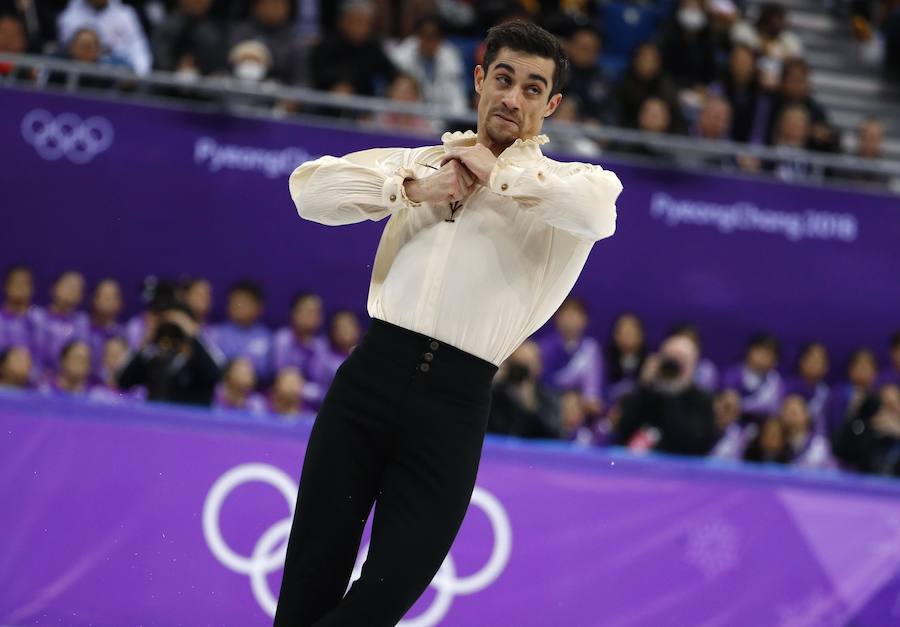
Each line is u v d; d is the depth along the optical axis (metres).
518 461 23.67
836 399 34.56
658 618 23.38
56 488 22.08
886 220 37.34
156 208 33.47
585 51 38.62
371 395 12.48
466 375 12.48
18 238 32.69
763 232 36.69
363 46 36.78
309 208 13.02
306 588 12.45
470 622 22.64
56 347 30.41
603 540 23.55
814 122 40.84
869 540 24.53
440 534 12.33
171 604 21.81
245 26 36.41
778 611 23.84
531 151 12.84
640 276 35.97
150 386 26.58
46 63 32.12
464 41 42.47
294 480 22.75
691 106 40.12
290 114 35.31
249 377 27.48
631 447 27.66
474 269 12.46
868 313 37.16
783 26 46.97
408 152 13.52
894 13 48.78
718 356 36.31
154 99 34.12
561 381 32.62
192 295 30.92
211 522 22.28
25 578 21.58
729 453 31.06
